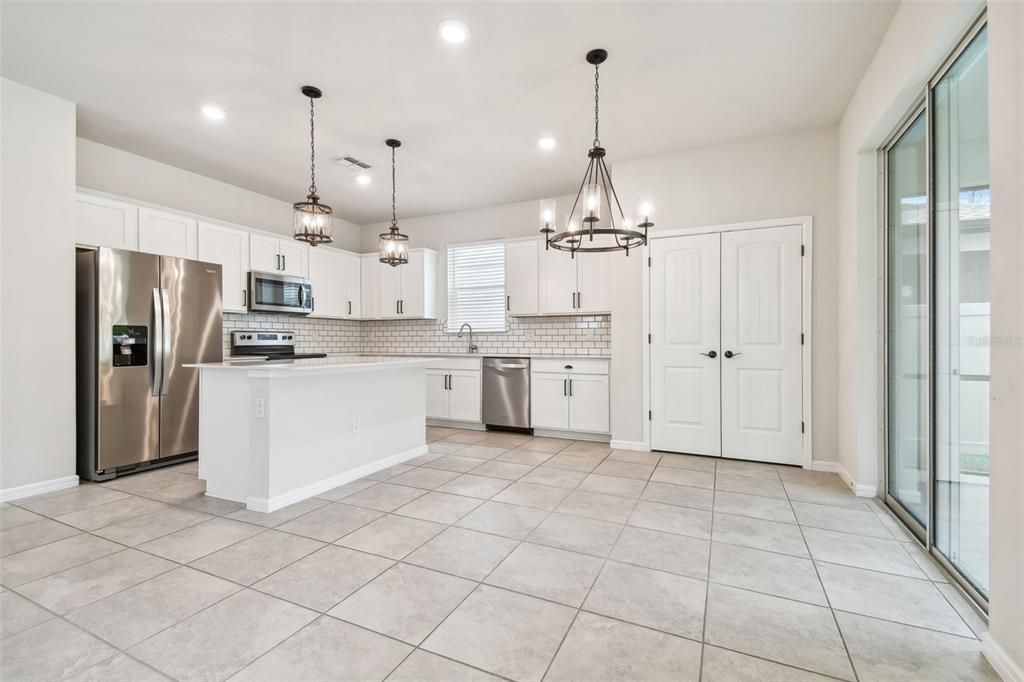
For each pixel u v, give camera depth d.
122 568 2.10
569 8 2.32
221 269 4.16
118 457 3.45
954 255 2.08
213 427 3.06
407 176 4.67
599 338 5.27
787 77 2.96
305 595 1.88
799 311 3.75
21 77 2.93
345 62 2.76
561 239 2.91
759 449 3.89
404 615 1.75
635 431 4.36
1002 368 1.45
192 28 2.46
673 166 4.13
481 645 1.58
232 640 1.60
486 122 3.53
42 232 3.11
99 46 2.61
